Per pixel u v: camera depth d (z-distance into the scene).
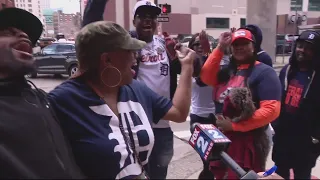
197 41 2.05
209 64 1.97
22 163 1.07
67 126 1.19
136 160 1.20
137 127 1.25
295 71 2.19
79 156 1.17
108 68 1.22
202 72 2.01
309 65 2.11
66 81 1.32
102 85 1.25
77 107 1.20
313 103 2.09
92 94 1.23
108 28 1.20
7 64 1.32
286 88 2.20
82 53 1.23
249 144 1.71
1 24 1.39
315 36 2.05
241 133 1.71
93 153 1.15
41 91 1.32
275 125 2.18
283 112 2.17
